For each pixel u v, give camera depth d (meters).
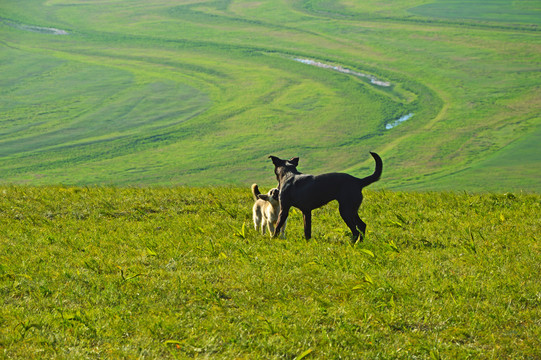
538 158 96.69
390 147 107.94
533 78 152.25
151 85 158.00
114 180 93.31
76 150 111.12
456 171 91.56
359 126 121.75
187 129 123.81
